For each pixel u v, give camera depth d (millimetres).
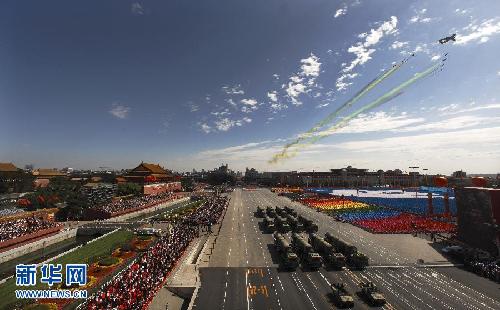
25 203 112500
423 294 42375
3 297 41594
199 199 181375
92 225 96688
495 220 58906
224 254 62531
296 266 52906
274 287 45562
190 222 95938
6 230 75500
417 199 142750
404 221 93812
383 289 44125
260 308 39062
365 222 94188
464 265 54406
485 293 42562
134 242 72812
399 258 58531
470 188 65250
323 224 94188
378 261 56812
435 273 50688
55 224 91312
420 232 79812
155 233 81500
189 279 48250
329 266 54406
